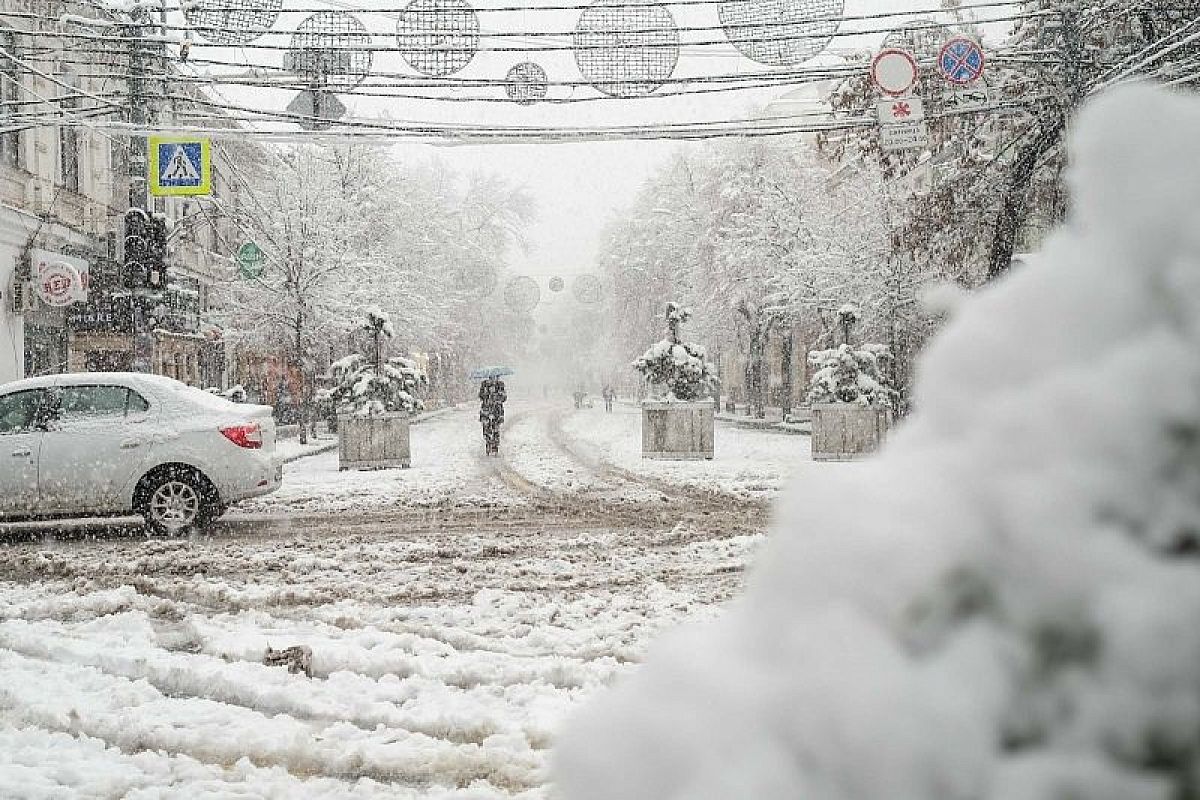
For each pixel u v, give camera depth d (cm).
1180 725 104
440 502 1734
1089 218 131
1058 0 1947
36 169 3288
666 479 2184
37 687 646
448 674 657
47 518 1360
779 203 5300
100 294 3572
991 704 107
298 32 1806
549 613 818
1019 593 112
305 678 655
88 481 1360
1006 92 2280
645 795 117
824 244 4478
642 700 125
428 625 795
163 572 1072
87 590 970
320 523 1480
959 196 2736
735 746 114
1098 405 114
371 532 1376
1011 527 113
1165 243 122
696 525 1405
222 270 5309
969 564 114
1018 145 2409
